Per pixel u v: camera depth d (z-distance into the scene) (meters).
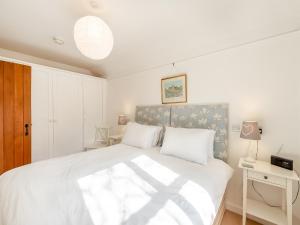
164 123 2.68
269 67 1.78
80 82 3.44
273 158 1.61
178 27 1.80
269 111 1.77
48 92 2.92
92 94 3.66
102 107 3.88
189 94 2.46
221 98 2.13
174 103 2.63
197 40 2.04
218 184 1.34
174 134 2.05
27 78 2.56
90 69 3.72
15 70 2.44
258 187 1.81
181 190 1.10
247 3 1.38
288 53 1.67
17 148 2.45
